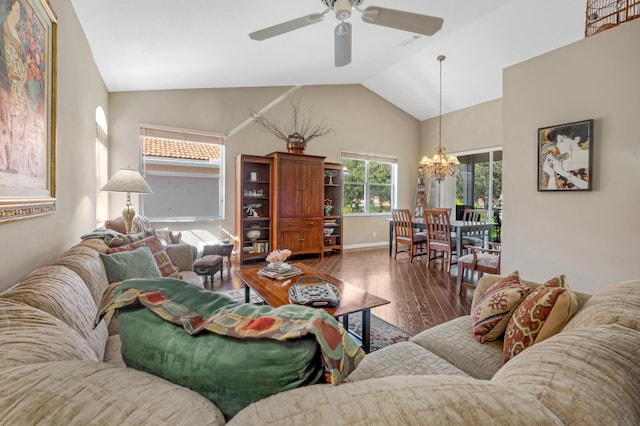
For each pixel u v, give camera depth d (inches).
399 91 247.8
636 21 88.7
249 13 108.0
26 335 29.1
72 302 45.5
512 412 20.0
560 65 105.3
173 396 20.6
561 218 105.7
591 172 97.7
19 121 53.8
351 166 254.2
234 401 22.6
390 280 154.9
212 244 166.9
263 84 200.7
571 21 139.3
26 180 57.0
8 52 49.6
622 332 31.1
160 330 25.9
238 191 192.5
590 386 23.4
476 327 58.0
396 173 274.7
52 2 73.1
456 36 168.7
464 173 246.4
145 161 172.1
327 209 229.8
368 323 74.3
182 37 116.7
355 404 20.0
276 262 100.4
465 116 244.4
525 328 47.8
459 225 170.9
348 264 192.9
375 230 266.8
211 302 29.2
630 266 90.7
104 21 99.5
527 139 114.7
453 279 156.9
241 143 200.7
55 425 17.1
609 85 94.1
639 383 24.8
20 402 18.1
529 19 145.3
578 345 28.8
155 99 171.8
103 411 18.2
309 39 142.1
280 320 25.2
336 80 224.7
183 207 183.9
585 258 100.0
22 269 57.2
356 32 151.0
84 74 104.3
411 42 171.0
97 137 132.0
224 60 147.9
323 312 26.7
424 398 20.5
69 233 88.1
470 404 20.2
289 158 199.6
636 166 89.3
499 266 119.1
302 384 22.6
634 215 89.9
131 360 26.6
